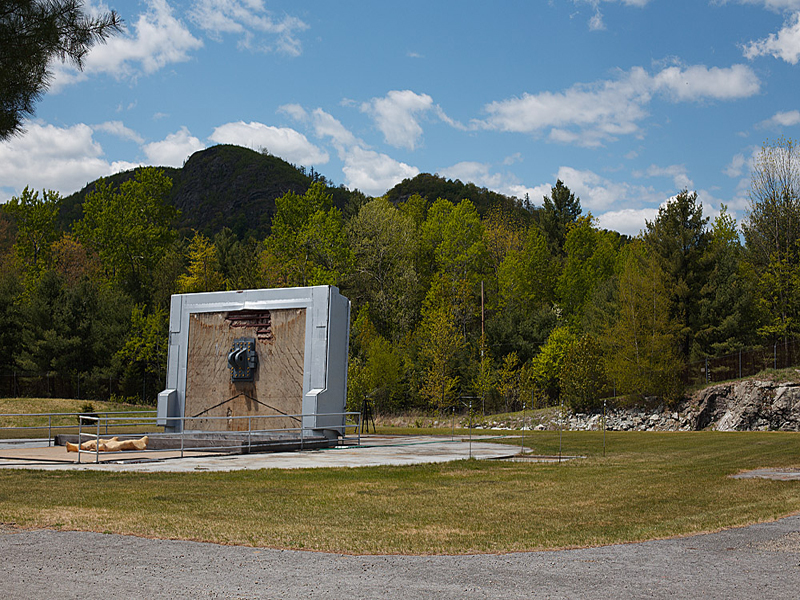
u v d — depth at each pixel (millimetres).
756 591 6270
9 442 26359
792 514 10500
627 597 6074
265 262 72500
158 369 62219
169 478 15188
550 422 49531
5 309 60125
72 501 11422
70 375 58969
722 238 62531
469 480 15547
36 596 5953
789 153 60062
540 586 6441
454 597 6066
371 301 68875
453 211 75312
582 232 79375
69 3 12023
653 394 48375
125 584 6379
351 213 94875
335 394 26500
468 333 68438
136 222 76062
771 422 42250
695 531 9227
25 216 74812
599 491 13656
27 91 12227
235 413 27672
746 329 54906
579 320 69312
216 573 6844
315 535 8828
